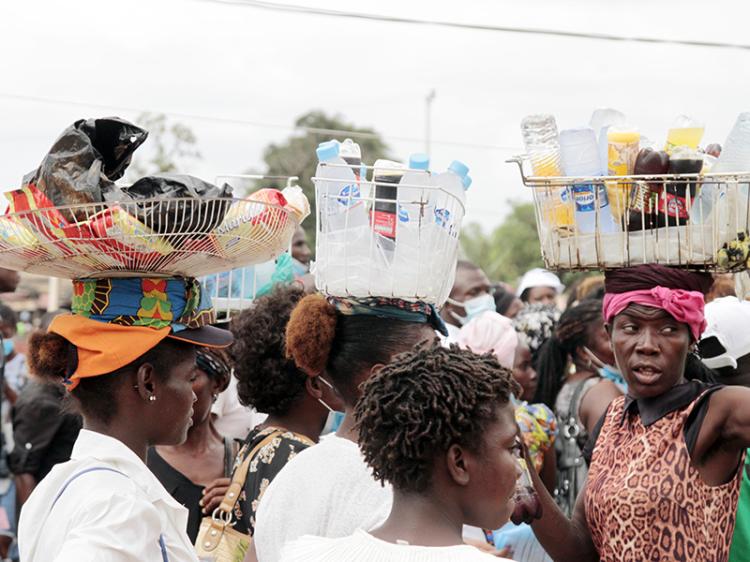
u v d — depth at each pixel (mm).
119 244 2428
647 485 2773
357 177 2936
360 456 2613
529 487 2945
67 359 2578
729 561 3113
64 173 2428
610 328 2953
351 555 1967
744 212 2781
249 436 3363
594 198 2855
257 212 2570
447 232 2830
